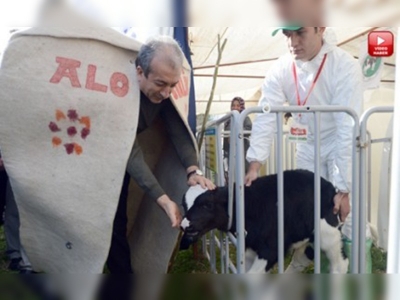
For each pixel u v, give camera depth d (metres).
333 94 2.25
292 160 3.61
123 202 2.14
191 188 1.98
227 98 7.62
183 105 2.04
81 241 1.61
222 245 2.44
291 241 2.11
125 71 1.75
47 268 1.75
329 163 2.37
